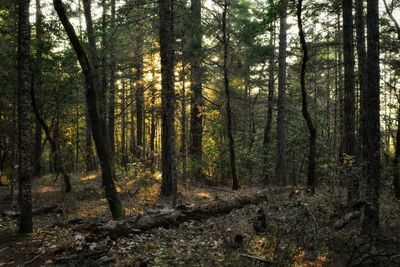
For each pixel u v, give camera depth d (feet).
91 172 89.92
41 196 59.57
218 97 87.30
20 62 33.86
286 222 32.07
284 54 71.36
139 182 62.23
